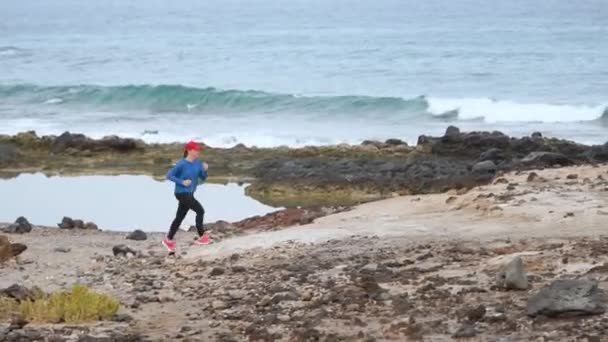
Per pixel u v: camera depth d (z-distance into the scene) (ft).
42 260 171.42
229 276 142.20
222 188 306.35
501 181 202.49
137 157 367.25
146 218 246.47
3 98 547.08
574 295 96.48
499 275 113.70
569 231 150.51
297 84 616.39
